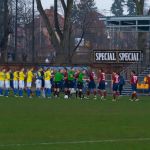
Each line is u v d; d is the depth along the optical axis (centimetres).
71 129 2331
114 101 4231
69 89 4634
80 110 3297
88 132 2236
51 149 1798
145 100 4403
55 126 2439
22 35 10725
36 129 2323
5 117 2823
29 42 10912
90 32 11069
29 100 4216
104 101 4219
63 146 1870
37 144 1908
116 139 2044
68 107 3528
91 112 3161
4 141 1975
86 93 5034
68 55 6359
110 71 5691
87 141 1988
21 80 4784
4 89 4862
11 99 4325
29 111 3191
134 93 4384
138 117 2877
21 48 11206
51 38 6334
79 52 9200
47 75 4691
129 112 3186
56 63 6044
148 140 2023
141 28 5916
